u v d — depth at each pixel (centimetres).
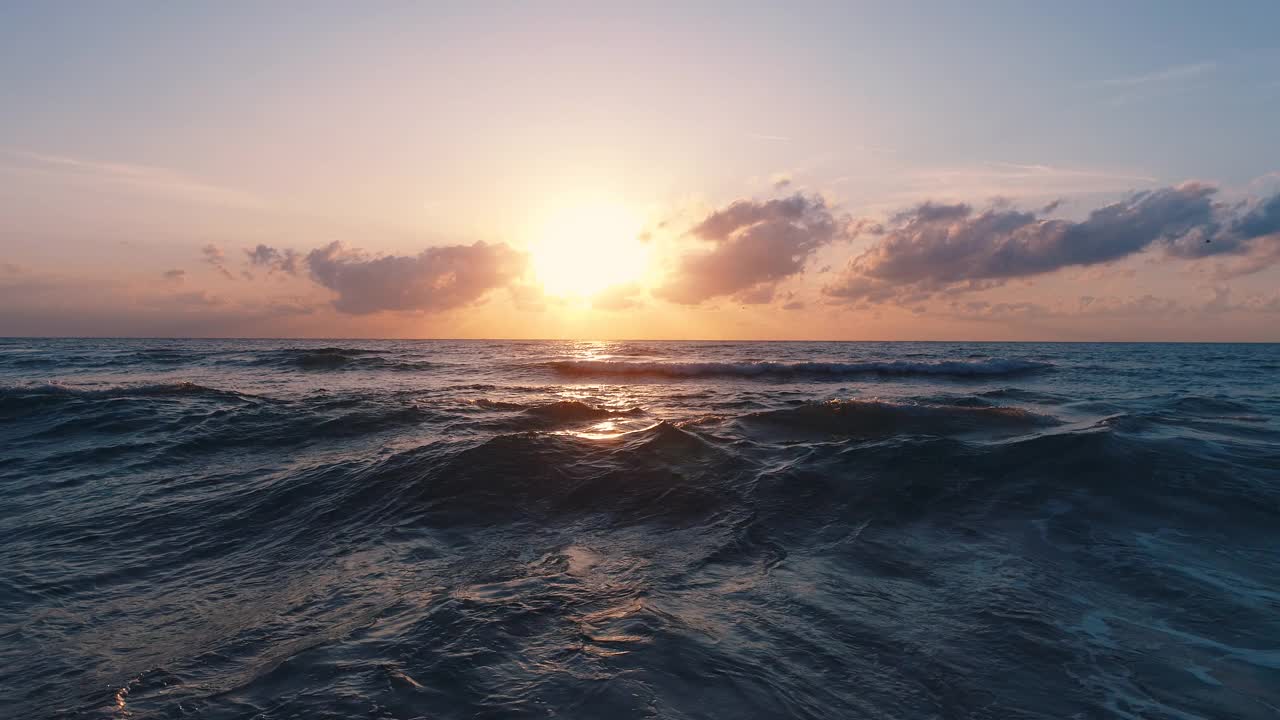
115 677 315
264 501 625
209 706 280
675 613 365
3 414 1098
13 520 589
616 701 272
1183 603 385
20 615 395
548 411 1118
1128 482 595
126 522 580
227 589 433
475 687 284
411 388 1884
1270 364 3209
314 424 1005
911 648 329
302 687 289
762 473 653
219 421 1023
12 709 289
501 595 395
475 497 598
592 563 456
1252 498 551
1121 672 309
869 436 859
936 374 2509
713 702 274
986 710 278
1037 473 624
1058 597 394
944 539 496
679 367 2444
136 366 2733
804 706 274
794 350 5766
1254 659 322
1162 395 1549
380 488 631
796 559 460
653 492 609
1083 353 5144
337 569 458
